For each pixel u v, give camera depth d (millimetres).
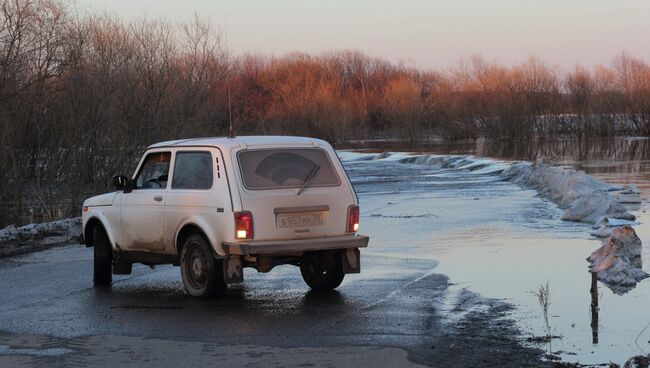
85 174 28391
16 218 25219
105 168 28766
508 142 81062
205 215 11609
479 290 12055
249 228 11273
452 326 9773
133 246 12867
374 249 16750
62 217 25172
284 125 79875
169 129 33156
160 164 13086
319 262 12344
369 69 111062
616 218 20391
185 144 12234
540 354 8430
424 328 9695
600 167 43969
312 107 83688
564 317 10148
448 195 30031
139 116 31625
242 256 11609
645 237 17141
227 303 11461
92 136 28531
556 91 84062
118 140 29203
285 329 9766
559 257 14977
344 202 11812
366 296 11773
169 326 10062
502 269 13867
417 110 88500
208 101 37469
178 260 12273
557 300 11203
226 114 41156
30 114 28500
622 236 14312
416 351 8633
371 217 23141
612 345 8766
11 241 19531
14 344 9273
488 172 42062
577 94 83688
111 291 12703
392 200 28516
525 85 83688
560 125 84125
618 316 10172
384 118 94000
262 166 11586
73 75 29641
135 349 8953
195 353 8719
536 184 32531
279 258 11742
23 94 28406
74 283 13531
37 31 29609
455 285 12523
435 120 88375
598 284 12367
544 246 16469
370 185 36688
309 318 10367
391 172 46344
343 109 85312
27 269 15227
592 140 78062
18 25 28484
